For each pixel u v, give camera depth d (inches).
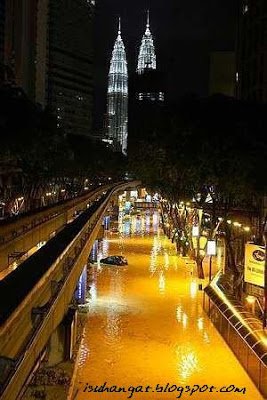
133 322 1304.1
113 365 987.3
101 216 1996.8
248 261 1117.7
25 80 6171.3
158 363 1008.9
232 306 1153.4
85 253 1064.2
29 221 1214.3
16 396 316.8
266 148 1352.1
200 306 1494.8
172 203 2596.0
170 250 2787.9
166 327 1267.2
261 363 858.8
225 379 935.7
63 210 1764.3
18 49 5821.9
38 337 386.6
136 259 2439.7
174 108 1669.5
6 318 317.4
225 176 1393.9
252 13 3275.1
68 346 944.3
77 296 1444.4
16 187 2559.1
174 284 1823.3
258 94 3127.5
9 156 1628.9
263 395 852.6
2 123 1309.1
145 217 5132.9
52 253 576.7
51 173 2640.3
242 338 964.0
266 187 1327.5
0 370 297.7
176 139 1721.2
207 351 1090.7
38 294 455.5
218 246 2368.4
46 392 744.3
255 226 1499.8
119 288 1738.4
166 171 2150.6
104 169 5472.4
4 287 396.2
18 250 1019.3
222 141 1398.9
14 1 5693.9
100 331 1216.8
